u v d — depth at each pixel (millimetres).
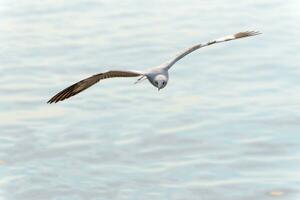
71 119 27672
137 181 23312
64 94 10859
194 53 34562
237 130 26500
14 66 33531
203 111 28125
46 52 35344
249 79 31359
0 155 24922
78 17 40969
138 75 10633
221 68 32656
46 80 31719
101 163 24422
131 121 27391
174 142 25672
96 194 22688
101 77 10766
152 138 25953
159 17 40438
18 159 24672
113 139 26016
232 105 28625
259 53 34562
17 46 36375
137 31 38000
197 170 23844
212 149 25141
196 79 31422
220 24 39125
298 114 27609
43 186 23141
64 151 25234
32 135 26359
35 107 28859
